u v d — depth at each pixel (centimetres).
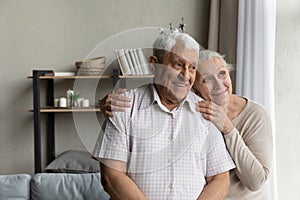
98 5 414
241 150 177
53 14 413
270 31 338
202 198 155
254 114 190
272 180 321
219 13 400
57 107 382
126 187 147
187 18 416
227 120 178
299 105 338
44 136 412
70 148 412
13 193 318
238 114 191
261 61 344
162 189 149
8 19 412
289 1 342
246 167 176
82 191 312
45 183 315
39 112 374
